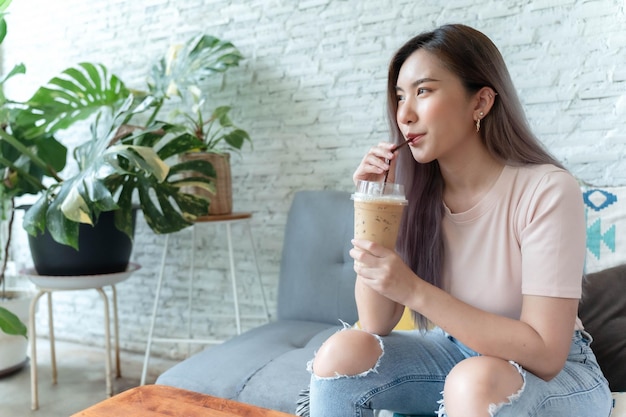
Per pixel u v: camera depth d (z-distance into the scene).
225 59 2.06
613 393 1.13
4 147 2.09
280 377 1.31
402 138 1.08
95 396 2.00
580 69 1.68
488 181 1.02
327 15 2.06
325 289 1.86
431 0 1.87
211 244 2.37
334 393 0.96
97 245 1.87
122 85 2.10
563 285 0.85
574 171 1.71
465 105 0.95
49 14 2.67
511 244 0.97
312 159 2.13
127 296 2.56
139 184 1.83
